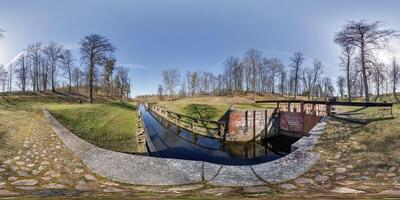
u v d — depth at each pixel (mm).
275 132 27391
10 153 8938
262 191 5984
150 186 6559
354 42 27094
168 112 30812
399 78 44844
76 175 7449
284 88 67938
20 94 42750
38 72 51625
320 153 8906
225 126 23297
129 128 18219
